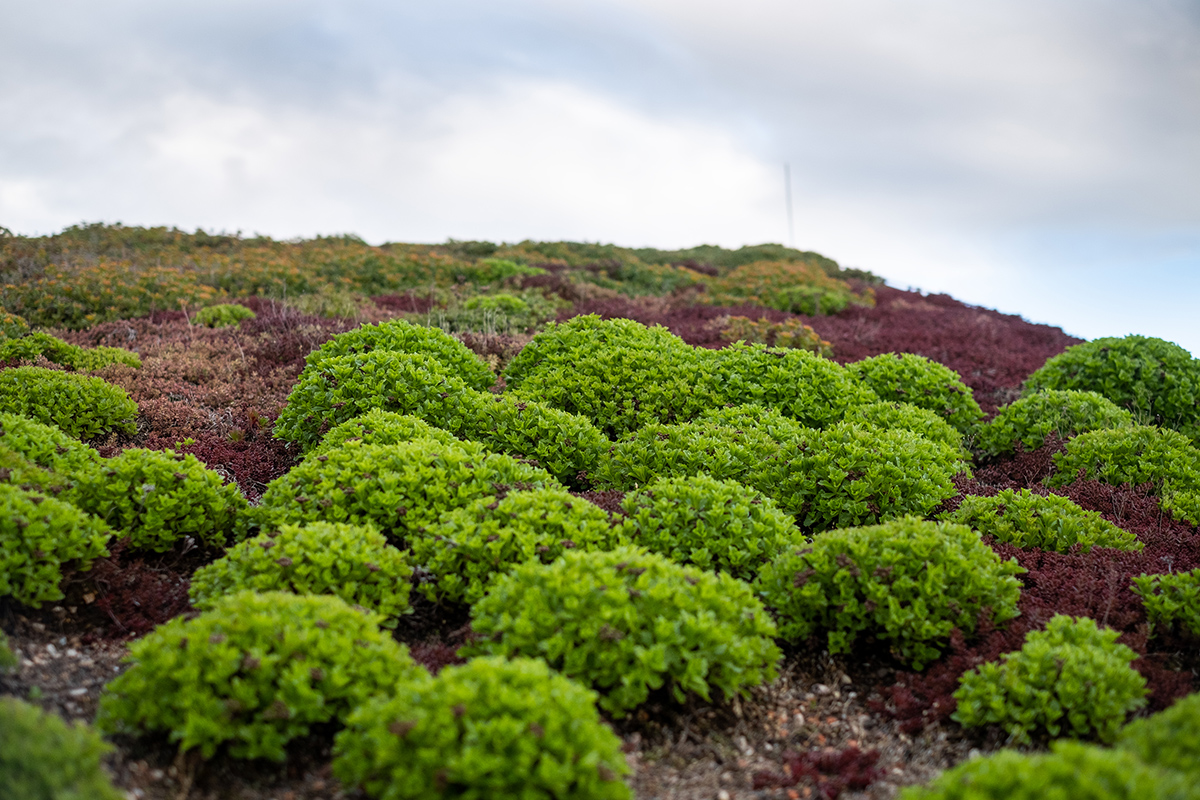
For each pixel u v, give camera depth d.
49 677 1.13
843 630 1.31
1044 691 1.12
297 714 1.02
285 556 1.25
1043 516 1.59
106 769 0.98
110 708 1.01
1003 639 1.25
